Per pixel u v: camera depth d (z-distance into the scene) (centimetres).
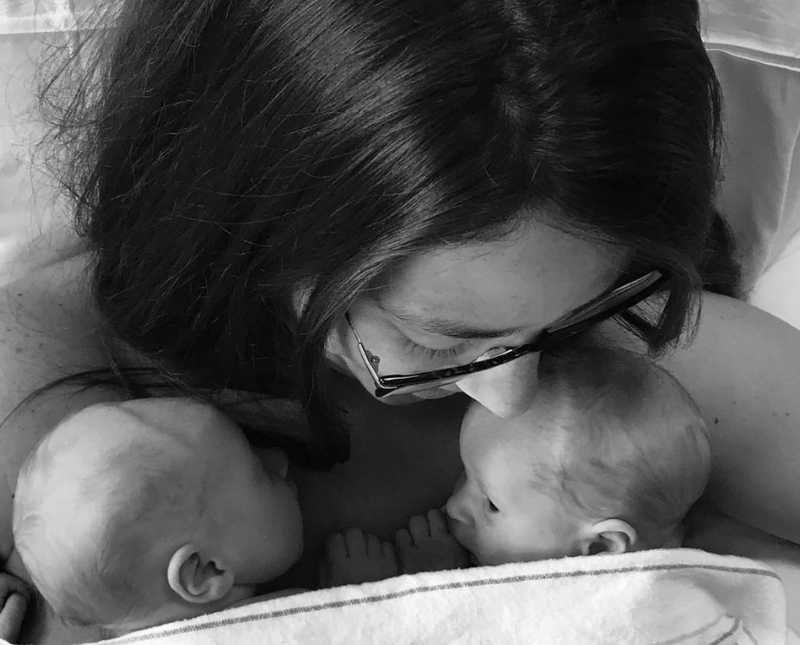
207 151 62
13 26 94
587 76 47
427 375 69
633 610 75
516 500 84
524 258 53
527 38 47
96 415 77
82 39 84
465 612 73
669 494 83
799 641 88
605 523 83
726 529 93
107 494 73
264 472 82
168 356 80
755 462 90
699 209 55
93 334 86
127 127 70
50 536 73
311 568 87
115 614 75
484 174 49
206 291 72
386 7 48
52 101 86
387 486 89
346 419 85
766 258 116
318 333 62
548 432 82
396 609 72
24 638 79
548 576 74
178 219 68
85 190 80
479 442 85
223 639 70
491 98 48
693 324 80
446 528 89
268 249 62
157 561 74
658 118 50
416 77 48
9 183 96
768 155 106
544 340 66
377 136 50
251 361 78
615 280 60
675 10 50
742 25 101
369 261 54
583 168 49
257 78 56
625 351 85
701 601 78
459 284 54
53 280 88
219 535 77
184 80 64
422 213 50
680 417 83
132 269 76
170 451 76
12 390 83
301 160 54
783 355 92
